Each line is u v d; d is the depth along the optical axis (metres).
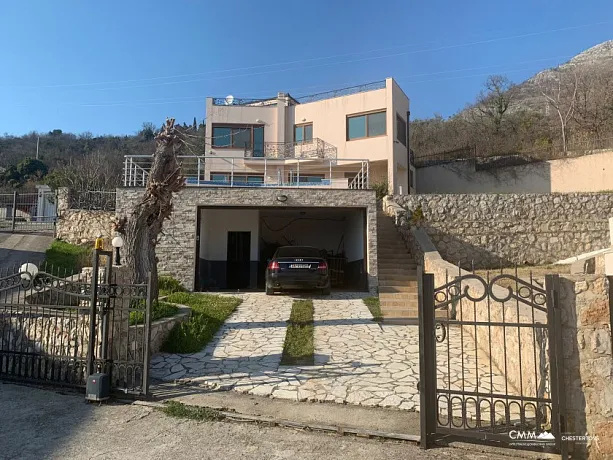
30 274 6.02
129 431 4.33
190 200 13.30
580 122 30.19
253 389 5.57
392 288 12.14
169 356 7.02
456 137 36.88
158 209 9.02
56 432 4.28
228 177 24.00
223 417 4.68
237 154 24.16
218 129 24.44
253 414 4.76
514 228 15.95
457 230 15.94
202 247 15.15
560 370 3.82
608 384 3.78
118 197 13.10
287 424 4.50
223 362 6.71
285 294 12.84
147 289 5.41
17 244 15.71
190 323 8.10
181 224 13.20
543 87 36.59
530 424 4.30
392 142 21.86
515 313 5.45
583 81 31.83
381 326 8.98
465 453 3.91
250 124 24.52
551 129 31.92
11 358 6.32
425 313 4.22
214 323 8.77
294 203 13.46
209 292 13.26
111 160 37.09
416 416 4.77
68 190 17.44
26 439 4.11
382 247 14.83
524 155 25.33
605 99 29.52
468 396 4.53
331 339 7.99
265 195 13.41
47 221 19.22
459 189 26.66
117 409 4.93
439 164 27.67
